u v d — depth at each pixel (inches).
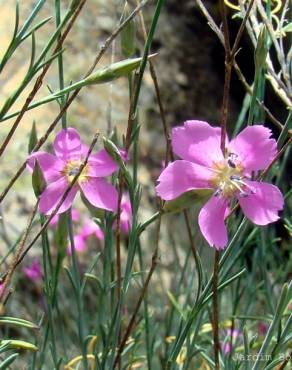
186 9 29.8
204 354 11.1
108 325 11.4
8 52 8.2
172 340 13.6
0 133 22.9
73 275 10.8
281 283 16.8
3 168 22.4
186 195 7.8
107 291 11.0
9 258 19.9
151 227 22.2
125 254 20.6
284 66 10.2
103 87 25.4
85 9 26.2
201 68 28.6
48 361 15.9
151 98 26.4
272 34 10.1
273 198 7.8
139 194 9.3
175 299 14.2
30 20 8.3
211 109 27.8
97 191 8.7
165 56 28.1
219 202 7.8
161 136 25.7
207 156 7.9
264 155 7.9
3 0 25.6
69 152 8.8
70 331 18.1
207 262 16.1
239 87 28.6
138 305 9.4
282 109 20.0
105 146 8.5
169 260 21.1
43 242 10.1
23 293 19.3
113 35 8.3
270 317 13.1
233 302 14.4
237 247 11.3
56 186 8.7
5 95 23.5
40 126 23.2
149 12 28.0
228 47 7.9
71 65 24.6
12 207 21.8
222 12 7.9
